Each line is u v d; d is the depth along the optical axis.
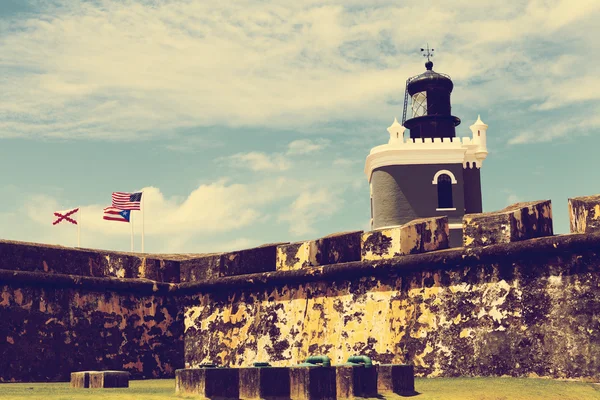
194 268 26.09
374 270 21.45
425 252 21.30
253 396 14.67
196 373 14.78
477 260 19.81
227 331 24.59
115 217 31.69
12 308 21.97
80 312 23.50
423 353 20.28
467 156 58.69
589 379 17.77
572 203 19.33
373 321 21.34
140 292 25.14
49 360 22.48
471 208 58.22
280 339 23.20
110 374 17.12
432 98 58.69
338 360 21.75
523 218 19.91
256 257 24.39
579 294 18.22
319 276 22.53
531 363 18.67
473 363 19.52
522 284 19.12
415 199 54.84
